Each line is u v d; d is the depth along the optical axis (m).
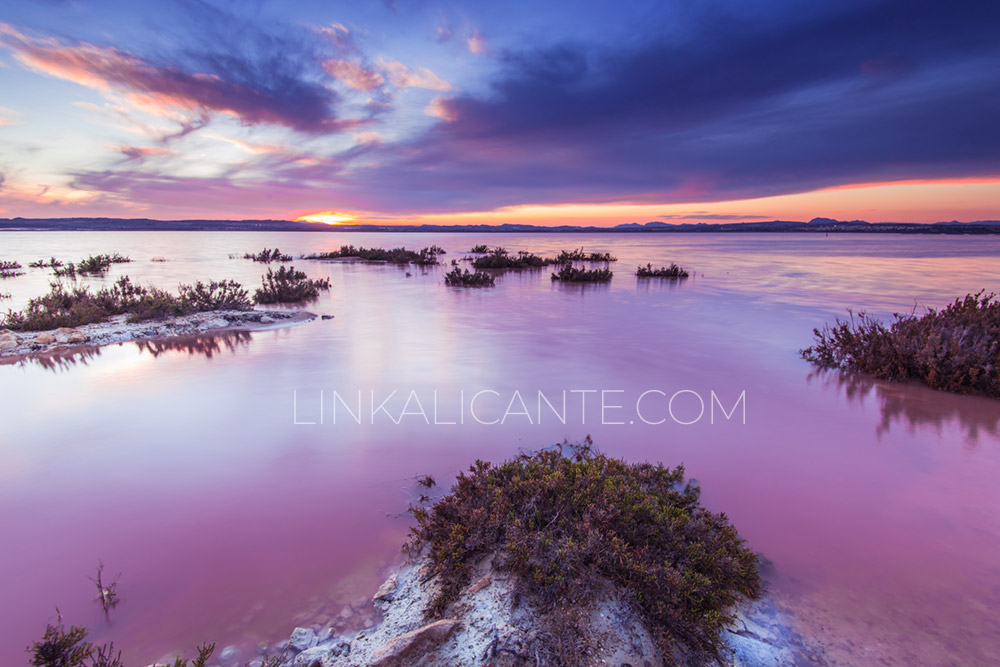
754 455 4.34
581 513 3.10
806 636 2.39
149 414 5.22
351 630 2.38
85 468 4.04
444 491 3.71
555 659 2.15
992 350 6.09
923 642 2.36
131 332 9.08
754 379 6.51
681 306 12.63
